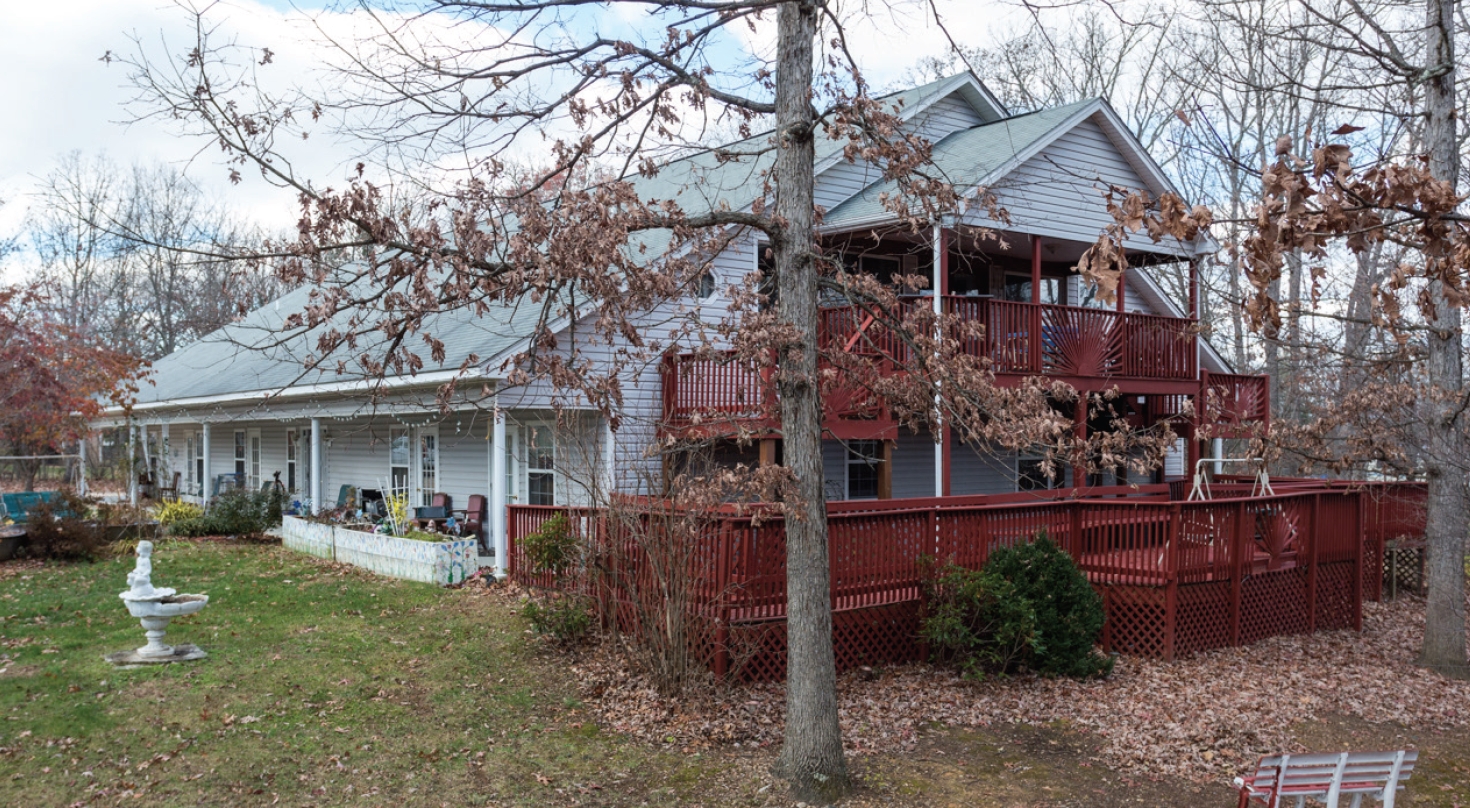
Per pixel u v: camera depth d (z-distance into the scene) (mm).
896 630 10766
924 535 10891
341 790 7027
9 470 26562
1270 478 18656
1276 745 8680
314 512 18953
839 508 13320
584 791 7246
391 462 20844
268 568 15625
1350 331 19531
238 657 9945
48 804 6523
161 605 9648
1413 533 16812
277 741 7770
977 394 8094
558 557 11695
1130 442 8344
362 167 6598
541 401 14422
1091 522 11891
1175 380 17016
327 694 8945
